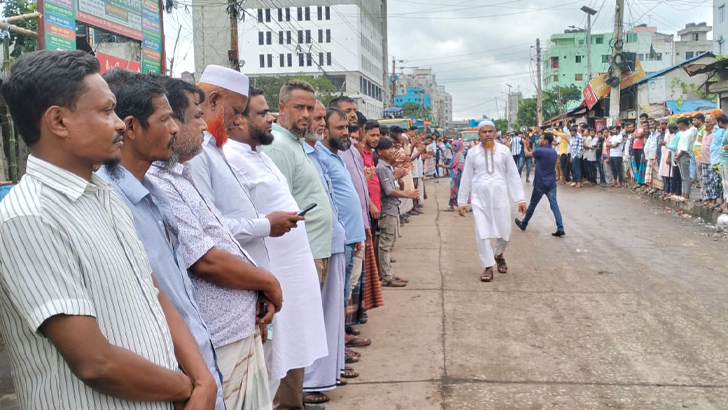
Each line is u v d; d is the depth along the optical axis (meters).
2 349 4.86
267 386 2.92
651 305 6.37
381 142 6.98
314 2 79.31
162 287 2.17
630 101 27.59
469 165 7.71
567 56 86.62
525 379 4.55
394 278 7.43
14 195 1.60
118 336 1.67
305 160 4.10
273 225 3.09
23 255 1.53
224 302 2.62
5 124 7.17
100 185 1.82
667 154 14.38
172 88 2.48
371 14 89.44
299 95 3.99
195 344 2.08
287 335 3.50
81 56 1.71
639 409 4.04
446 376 4.64
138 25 9.35
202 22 50.19
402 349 5.23
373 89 91.19
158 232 2.23
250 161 3.41
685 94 24.92
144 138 2.20
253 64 80.88
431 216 13.59
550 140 10.60
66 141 1.66
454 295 6.90
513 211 14.10
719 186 12.04
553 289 7.11
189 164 2.80
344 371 4.57
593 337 5.43
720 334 5.43
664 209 13.80
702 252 9.01
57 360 1.60
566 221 12.47
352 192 4.87
